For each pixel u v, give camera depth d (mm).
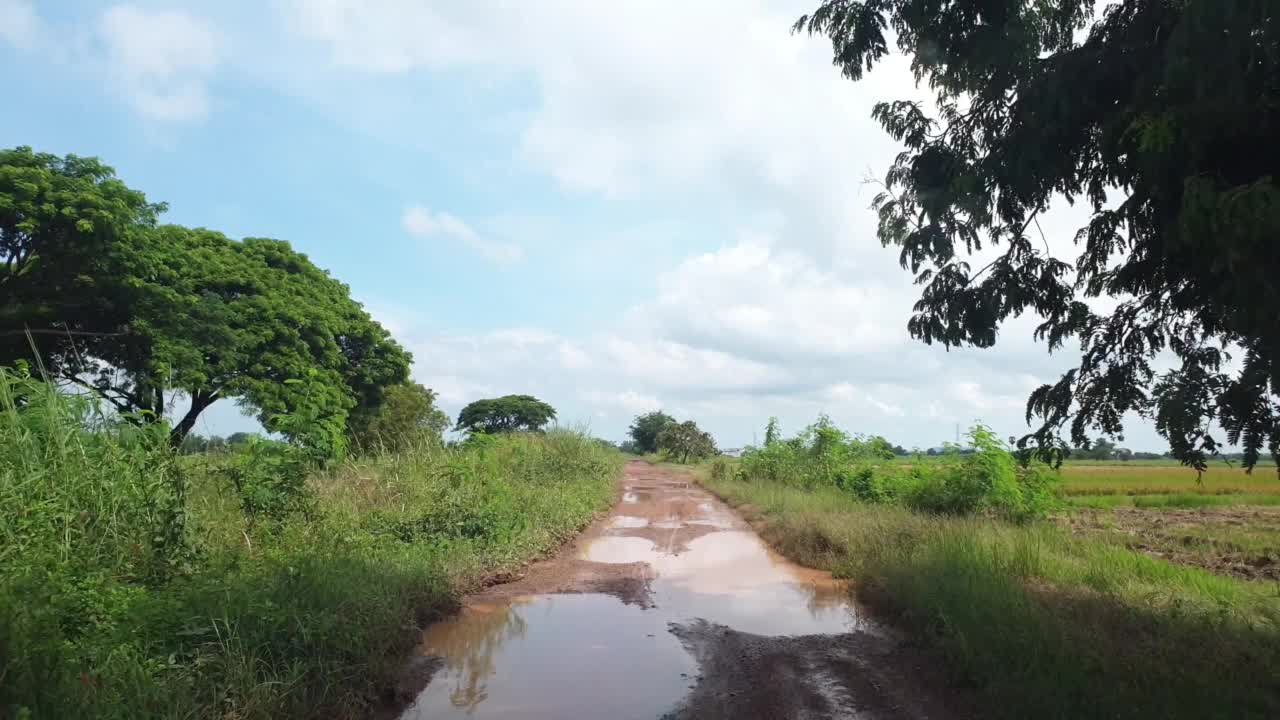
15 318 17688
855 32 5250
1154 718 4066
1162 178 3980
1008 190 5031
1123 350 4988
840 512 12734
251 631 4887
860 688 5293
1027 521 12180
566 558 10695
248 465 8898
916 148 5516
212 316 21922
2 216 16953
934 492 13211
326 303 28172
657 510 18047
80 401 6477
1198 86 3424
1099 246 4980
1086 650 5055
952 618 6098
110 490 5992
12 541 4926
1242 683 4496
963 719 4684
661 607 7840
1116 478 32406
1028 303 5246
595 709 4902
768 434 23766
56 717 3398
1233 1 3186
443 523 9945
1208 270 4129
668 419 79500
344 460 12375
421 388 31891
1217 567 10062
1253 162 3875
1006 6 4824
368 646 5492
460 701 5055
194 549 6348
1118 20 4316
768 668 5758
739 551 11664
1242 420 4180
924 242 5375
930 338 5566
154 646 4496
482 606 7805
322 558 6742
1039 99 4383
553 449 20891
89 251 17969
